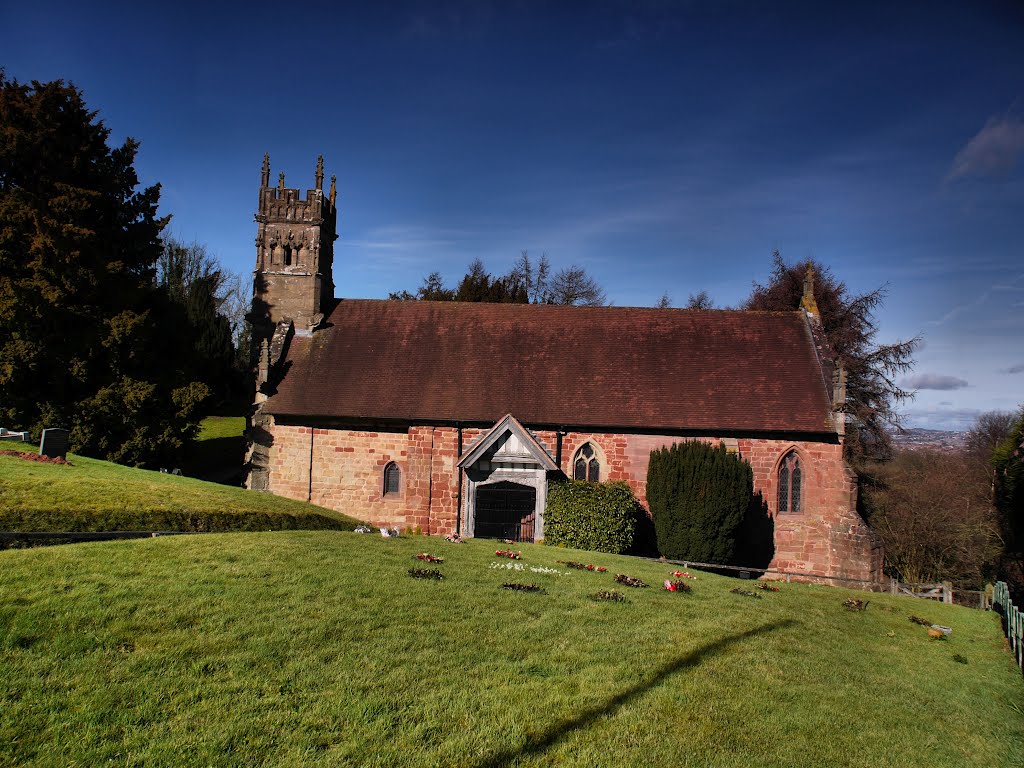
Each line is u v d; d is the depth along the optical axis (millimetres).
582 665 9445
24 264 26375
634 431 26500
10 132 26109
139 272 30953
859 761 7559
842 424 25594
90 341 26047
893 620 15992
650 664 9719
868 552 24516
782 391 27234
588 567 17891
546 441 26766
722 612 13727
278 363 29312
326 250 32750
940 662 12547
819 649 11914
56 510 14070
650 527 26156
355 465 27656
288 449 27844
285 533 16703
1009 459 24500
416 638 9789
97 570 11148
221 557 12906
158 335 29422
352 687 7977
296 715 7191
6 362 24562
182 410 27906
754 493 26016
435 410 27234
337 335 30875
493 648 9758
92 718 6770
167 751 6324
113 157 30469
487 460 26141
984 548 36812
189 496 17922
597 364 28922
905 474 45469
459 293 55281
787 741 7820
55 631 8602
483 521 27078
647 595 14586
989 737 8867
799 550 25750
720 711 8391
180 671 7961
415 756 6633
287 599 10812
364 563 13977
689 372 28359
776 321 30484
